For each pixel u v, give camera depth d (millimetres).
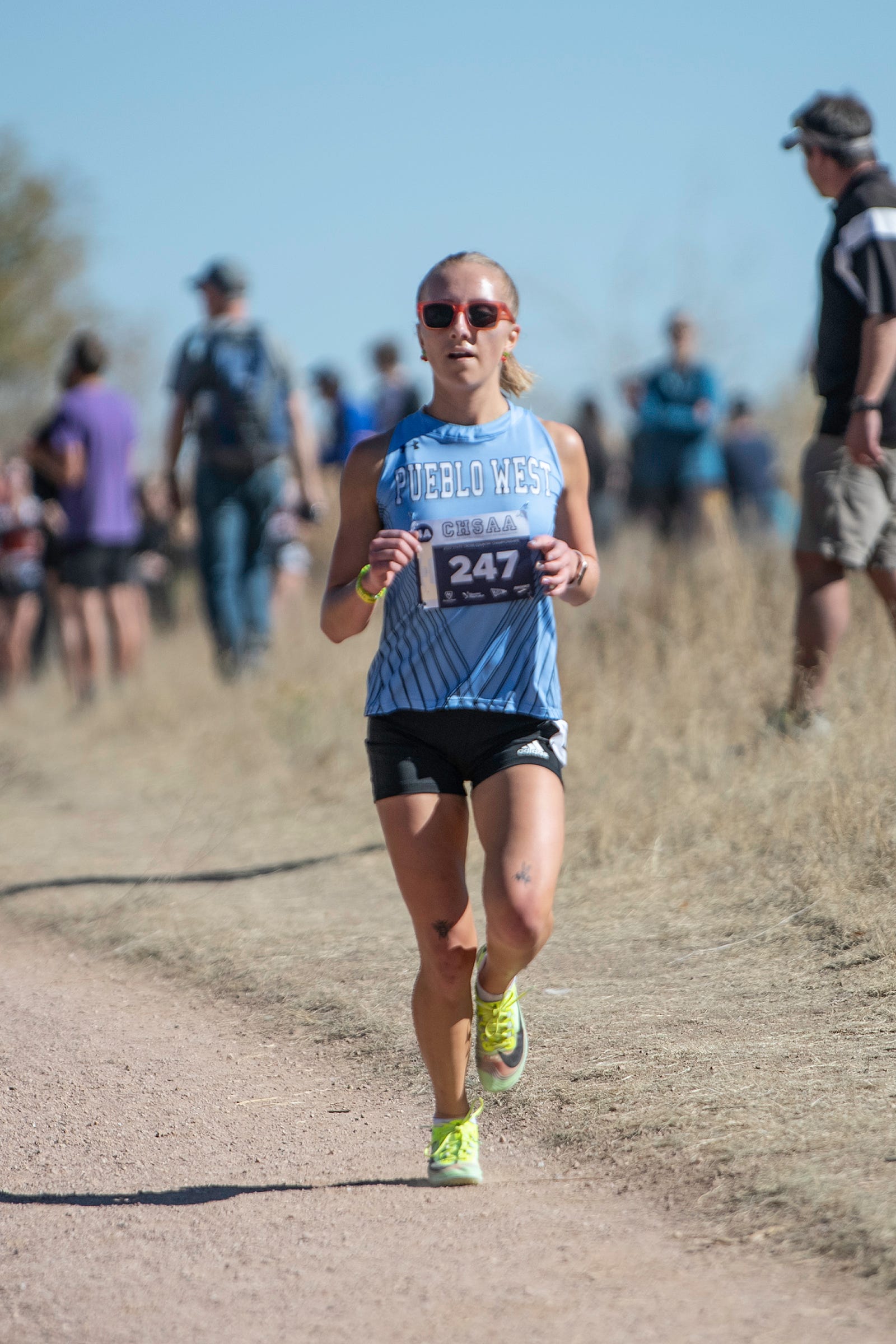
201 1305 10031
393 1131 13000
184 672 37812
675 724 24328
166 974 17797
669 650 27641
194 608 53219
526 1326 9211
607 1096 12680
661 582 31312
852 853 17625
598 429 52281
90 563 36812
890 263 19891
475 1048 12039
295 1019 15852
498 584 11492
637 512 44031
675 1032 13969
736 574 29969
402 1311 9586
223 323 34594
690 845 19703
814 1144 11086
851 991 14383
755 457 48344
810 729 21453
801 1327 8875
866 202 20203
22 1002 17016
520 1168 11883
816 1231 9883
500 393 12039
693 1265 9789
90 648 36969
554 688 11648
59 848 24438
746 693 24641
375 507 11875
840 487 20688
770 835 19047
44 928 19984
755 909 17188
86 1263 10898
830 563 21203
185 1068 14820
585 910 18281
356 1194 11680
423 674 11508
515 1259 10164
